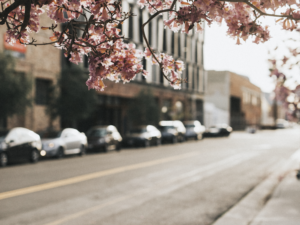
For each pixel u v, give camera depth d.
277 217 6.68
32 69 23.67
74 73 23.64
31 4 2.54
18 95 16.70
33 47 23.83
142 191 10.13
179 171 14.44
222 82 73.31
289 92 7.95
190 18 2.32
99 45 2.61
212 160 18.77
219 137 48.44
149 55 2.78
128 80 2.63
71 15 2.48
